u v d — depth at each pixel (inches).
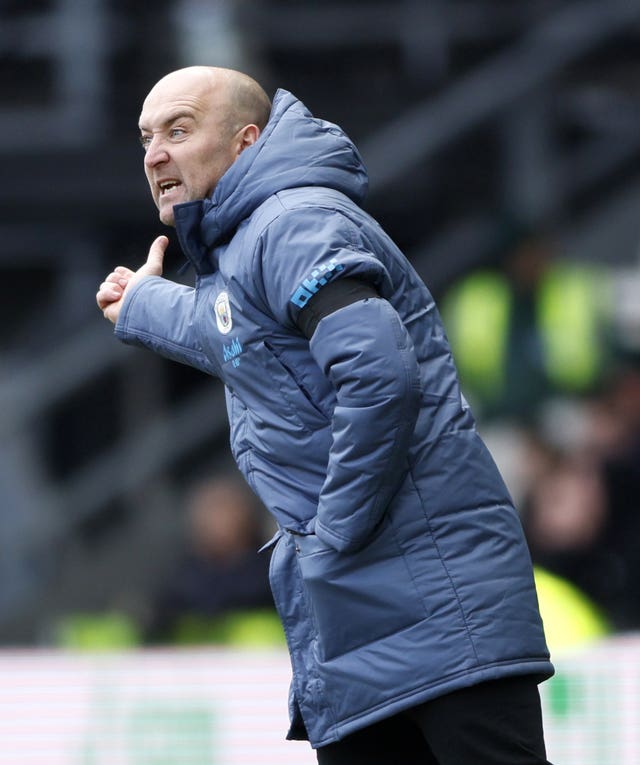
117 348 1301.7
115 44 1551.4
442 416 428.1
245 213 429.7
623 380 1115.9
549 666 428.8
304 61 1610.5
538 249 1232.8
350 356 402.3
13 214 1456.7
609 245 1423.5
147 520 1266.0
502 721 419.5
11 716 738.2
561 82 1494.8
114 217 1470.2
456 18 1632.6
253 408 435.8
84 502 1279.5
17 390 1290.6
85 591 1226.6
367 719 421.4
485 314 1218.0
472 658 413.1
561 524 973.8
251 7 1541.6
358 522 410.0
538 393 1197.7
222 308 433.7
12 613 1222.3
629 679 719.7
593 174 1464.1
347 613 421.4
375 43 1624.0
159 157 444.8
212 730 736.3
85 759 737.0
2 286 1523.1
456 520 421.4
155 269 499.2
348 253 411.2
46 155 1445.6
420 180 1439.5
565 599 915.4
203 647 959.6
